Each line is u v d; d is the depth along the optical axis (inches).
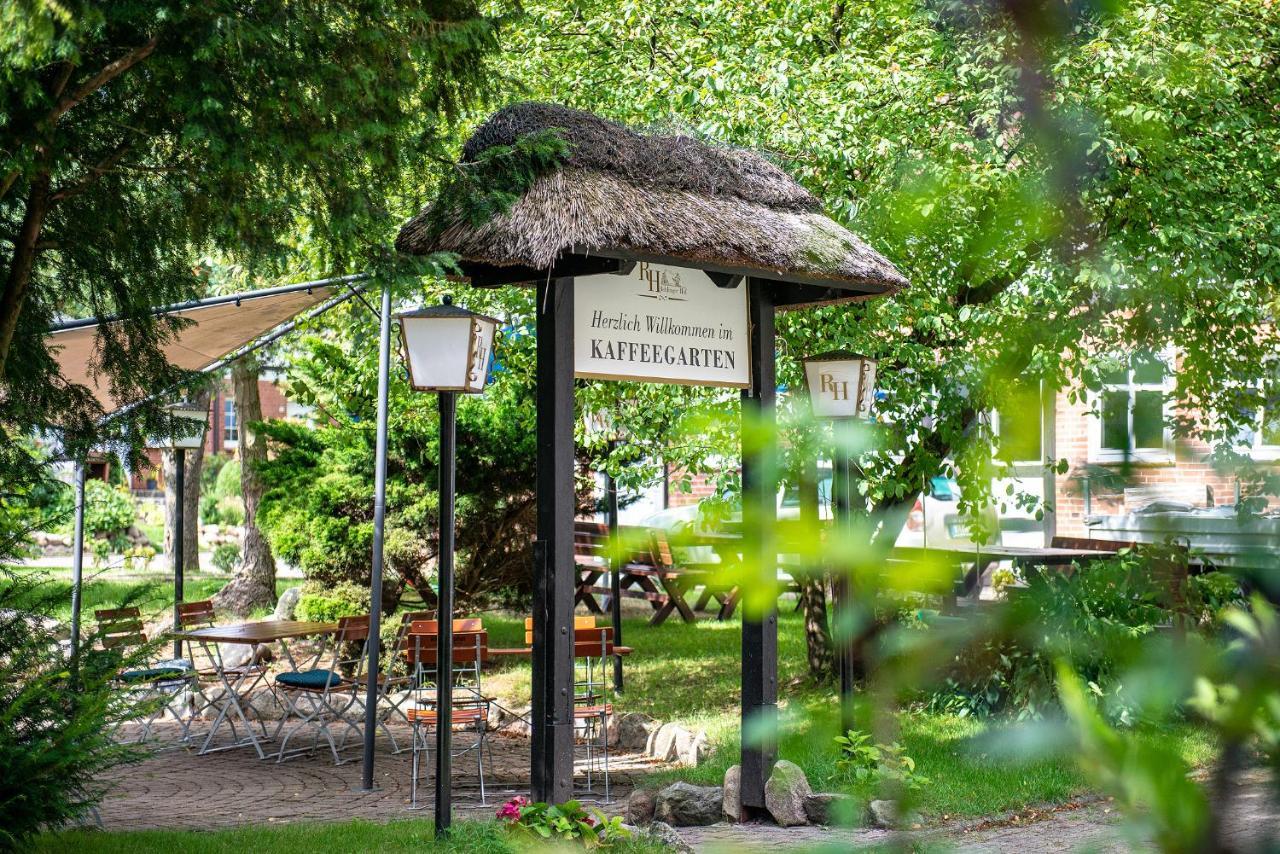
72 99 251.9
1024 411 43.4
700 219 301.1
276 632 436.8
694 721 455.8
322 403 611.5
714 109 407.2
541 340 299.3
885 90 357.7
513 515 598.5
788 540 44.7
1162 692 30.4
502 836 272.1
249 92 257.4
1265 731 28.4
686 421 53.6
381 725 449.1
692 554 52.8
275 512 585.9
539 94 470.6
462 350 289.7
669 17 454.0
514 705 516.4
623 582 689.6
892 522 381.1
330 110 261.9
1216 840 27.1
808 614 478.0
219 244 294.8
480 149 303.6
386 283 285.1
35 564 971.9
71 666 261.3
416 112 287.9
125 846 287.6
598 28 472.7
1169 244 306.2
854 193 372.2
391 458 581.9
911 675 39.6
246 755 435.5
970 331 327.0
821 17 436.1
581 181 294.5
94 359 335.0
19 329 313.1
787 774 309.1
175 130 275.6
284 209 283.0
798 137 379.2
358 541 572.4
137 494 1423.5
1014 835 237.8
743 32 451.8
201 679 524.4
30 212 284.4
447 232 296.7
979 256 48.1
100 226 302.5
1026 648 38.8
